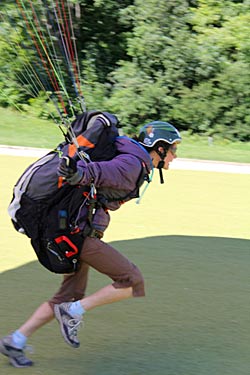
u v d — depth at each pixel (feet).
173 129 43.11
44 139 144.46
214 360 45.06
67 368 43.11
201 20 165.27
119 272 41.60
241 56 162.30
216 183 109.70
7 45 137.28
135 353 45.73
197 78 163.73
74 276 44.45
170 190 102.12
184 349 46.65
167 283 60.13
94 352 45.68
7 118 161.48
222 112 161.07
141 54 164.04
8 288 57.67
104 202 41.39
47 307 43.50
